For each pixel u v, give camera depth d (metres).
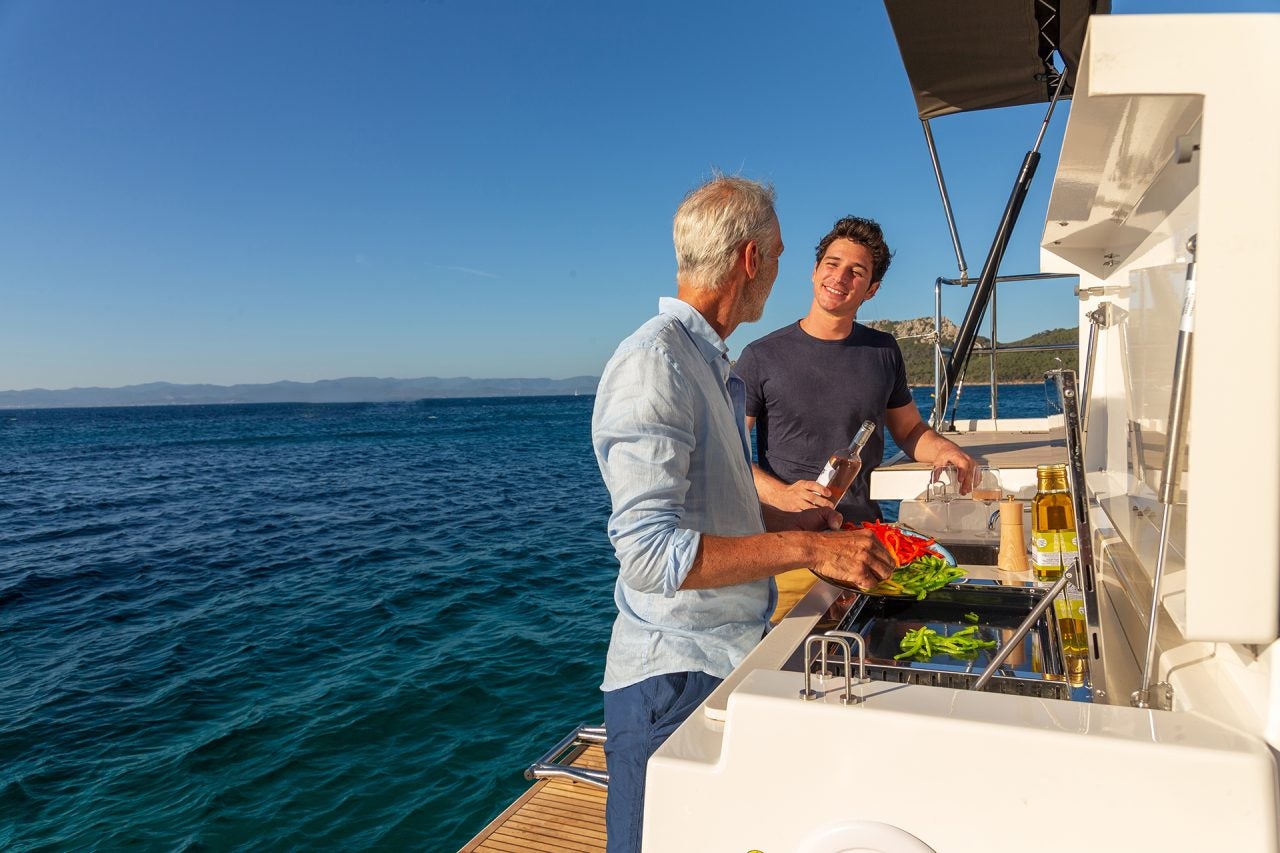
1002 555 1.65
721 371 1.37
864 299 2.38
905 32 3.54
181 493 21.75
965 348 4.54
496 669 6.78
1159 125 0.85
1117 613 1.31
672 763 0.95
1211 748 0.74
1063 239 1.65
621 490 1.20
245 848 4.33
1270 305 0.70
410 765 5.14
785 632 1.28
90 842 4.48
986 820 0.82
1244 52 0.69
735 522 1.34
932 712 0.85
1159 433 0.99
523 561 11.18
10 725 6.14
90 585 10.80
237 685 6.79
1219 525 0.73
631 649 1.32
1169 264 0.98
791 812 0.90
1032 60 3.73
